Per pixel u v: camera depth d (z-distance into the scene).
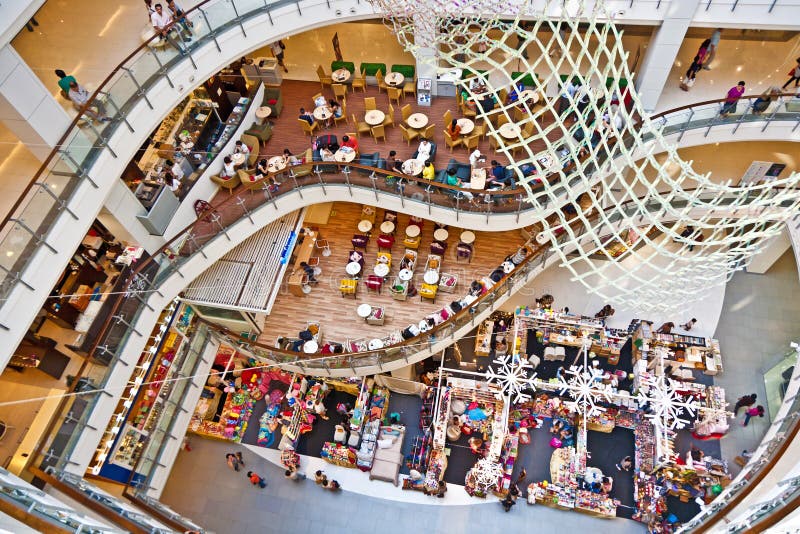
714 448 17.84
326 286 18.66
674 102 18.20
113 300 14.41
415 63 20.19
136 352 14.41
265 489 18.08
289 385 19.70
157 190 15.27
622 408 18.56
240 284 16.73
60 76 12.73
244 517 17.59
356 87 19.80
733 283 20.77
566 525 17.09
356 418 18.39
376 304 18.08
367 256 19.05
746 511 10.05
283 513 17.62
